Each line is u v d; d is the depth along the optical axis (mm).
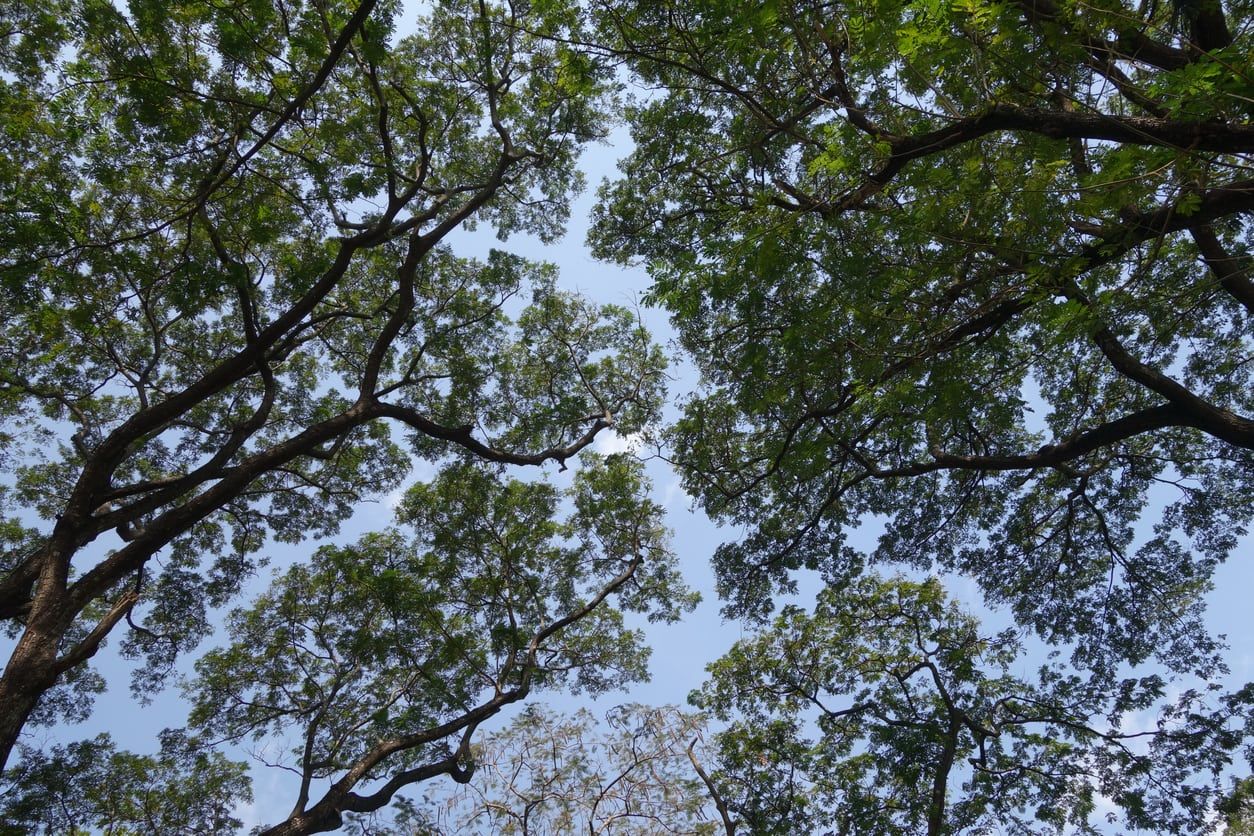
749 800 15273
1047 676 16297
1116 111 8219
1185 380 14945
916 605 16875
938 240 8227
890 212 8391
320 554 17656
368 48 11844
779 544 16359
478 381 17688
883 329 9320
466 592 18328
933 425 12914
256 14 12336
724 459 15461
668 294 9781
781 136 12234
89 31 11898
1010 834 15094
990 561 17031
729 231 9641
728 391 13734
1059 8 6840
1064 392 15086
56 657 10586
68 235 11430
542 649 18219
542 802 14062
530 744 14648
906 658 16609
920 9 6855
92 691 16219
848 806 15148
